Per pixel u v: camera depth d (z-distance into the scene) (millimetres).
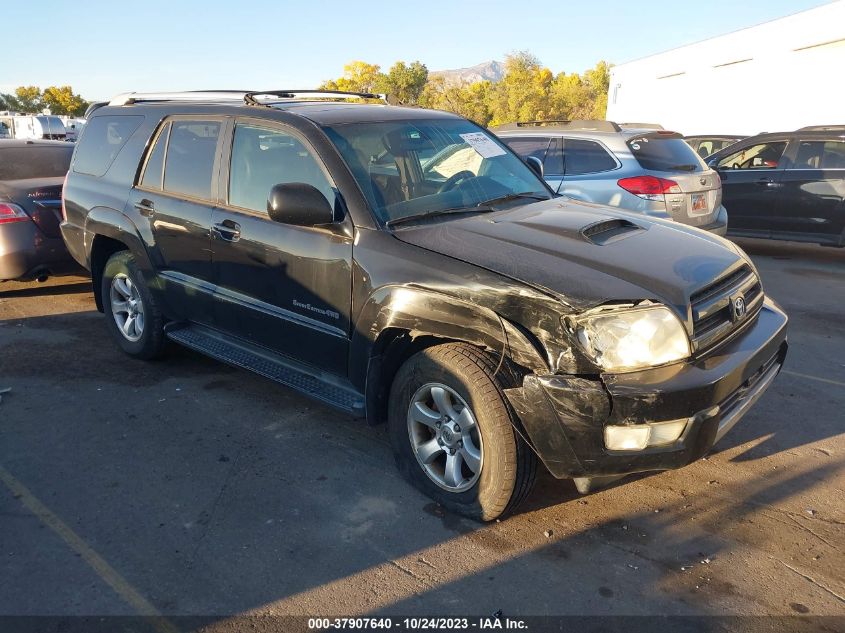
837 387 4793
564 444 2834
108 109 5297
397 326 3225
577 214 3725
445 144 4164
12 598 2738
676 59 26094
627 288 2848
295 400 4590
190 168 4441
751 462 3760
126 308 5230
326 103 4340
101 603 2713
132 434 4098
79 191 5309
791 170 9141
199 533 3148
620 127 7699
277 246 3775
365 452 3895
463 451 3172
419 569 2900
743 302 3295
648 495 3455
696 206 7195
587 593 2752
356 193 3510
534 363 2842
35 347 5582
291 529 3176
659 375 2803
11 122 34688
